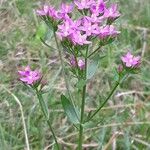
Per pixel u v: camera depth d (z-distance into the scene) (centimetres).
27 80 14
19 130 20
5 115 21
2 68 23
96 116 21
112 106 22
